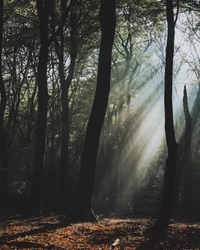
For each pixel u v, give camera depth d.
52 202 32.91
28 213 23.05
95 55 37.72
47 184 35.78
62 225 16.31
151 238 13.34
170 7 15.39
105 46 18.11
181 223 20.22
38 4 22.62
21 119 42.78
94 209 33.19
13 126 34.84
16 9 27.00
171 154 15.08
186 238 13.52
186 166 31.39
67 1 24.84
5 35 30.03
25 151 34.75
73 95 42.59
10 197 32.91
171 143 15.07
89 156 18.31
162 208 15.00
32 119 36.59
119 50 39.81
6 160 27.66
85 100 42.03
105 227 15.70
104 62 18.14
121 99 38.00
